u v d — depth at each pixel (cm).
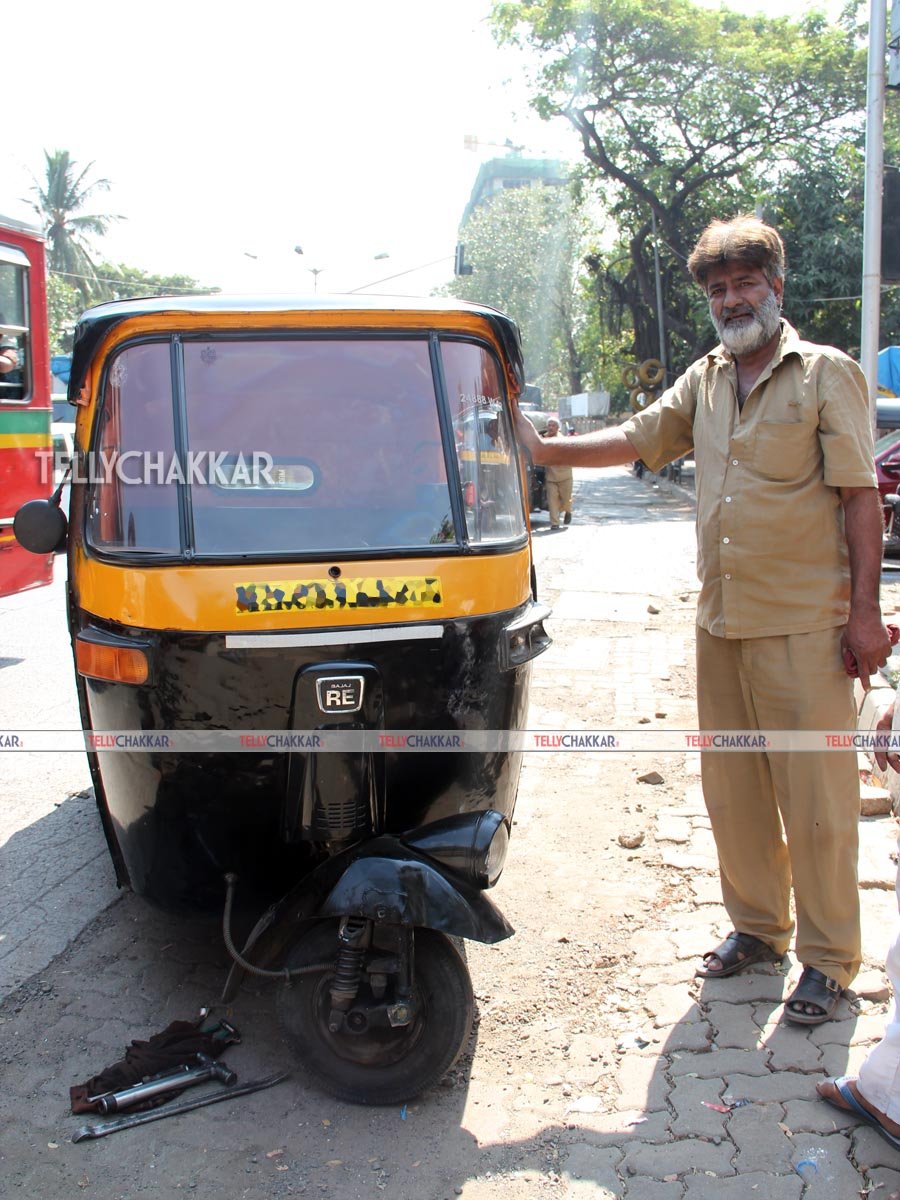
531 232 4884
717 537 335
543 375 5050
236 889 330
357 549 318
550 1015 346
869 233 821
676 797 523
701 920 401
